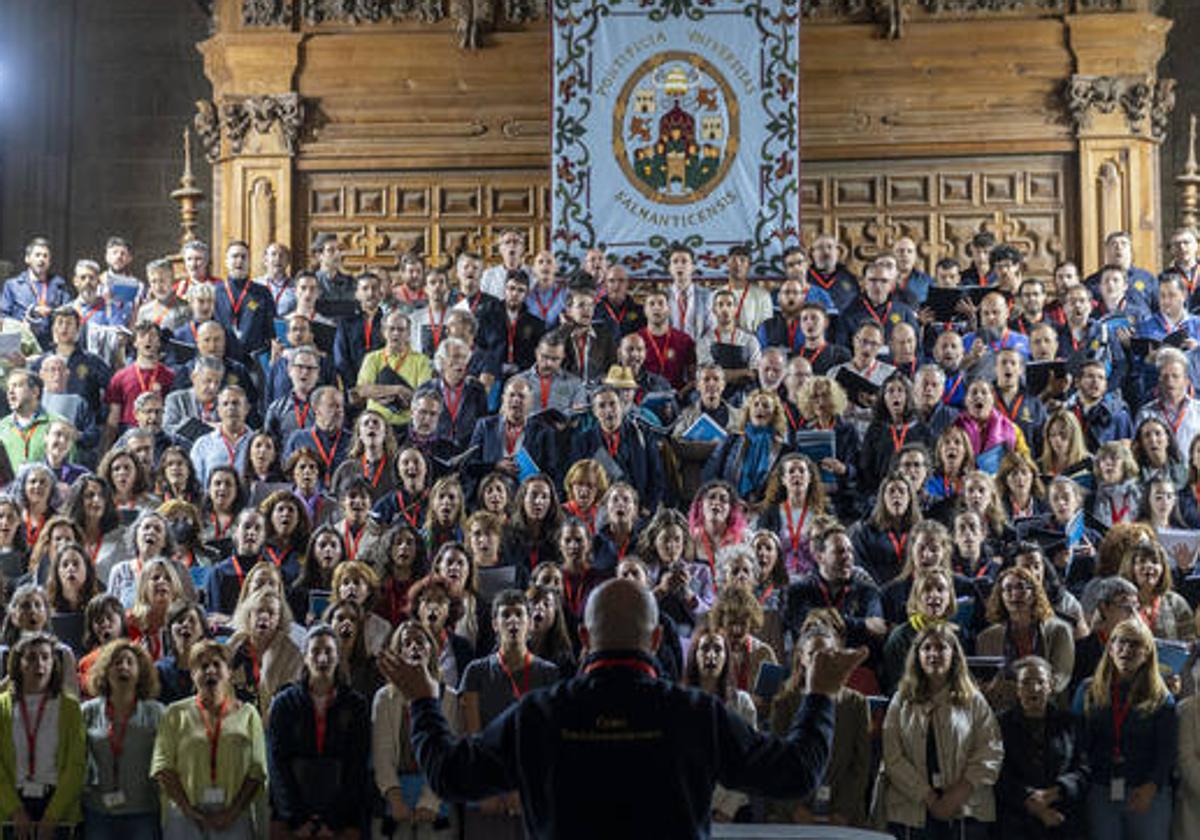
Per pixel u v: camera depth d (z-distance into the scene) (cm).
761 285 1856
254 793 1045
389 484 1393
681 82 1917
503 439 1435
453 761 505
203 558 1277
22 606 1123
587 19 1927
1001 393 1473
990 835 1054
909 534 1230
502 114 2141
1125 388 1605
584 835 491
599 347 1565
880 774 1059
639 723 497
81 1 2419
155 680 1069
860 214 2120
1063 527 1287
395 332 1556
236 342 1619
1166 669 1127
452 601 1166
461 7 2120
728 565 1166
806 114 2122
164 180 2422
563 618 1145
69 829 1053
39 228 2391
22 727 1038
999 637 1136
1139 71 2083
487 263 2139
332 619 1103
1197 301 1738
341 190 2148
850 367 1484
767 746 499
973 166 2112
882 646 1148
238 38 2134
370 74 2142
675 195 1906
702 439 1416
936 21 2109
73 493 1311
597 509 1328
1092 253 2081
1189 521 1357
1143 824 1050
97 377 1583
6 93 2397
